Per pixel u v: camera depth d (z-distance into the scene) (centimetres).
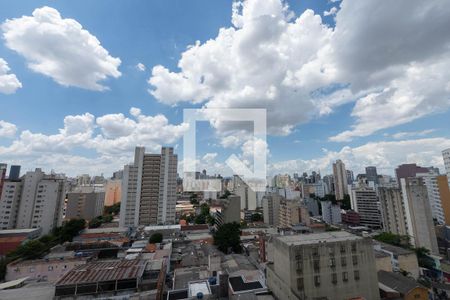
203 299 2725
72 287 3103
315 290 2761
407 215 7231
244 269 3994
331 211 12069
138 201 9056
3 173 7700
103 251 5691
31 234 6906
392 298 3081
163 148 9619
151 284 3384
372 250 3053
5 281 4338
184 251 5938
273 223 11119
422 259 5909
